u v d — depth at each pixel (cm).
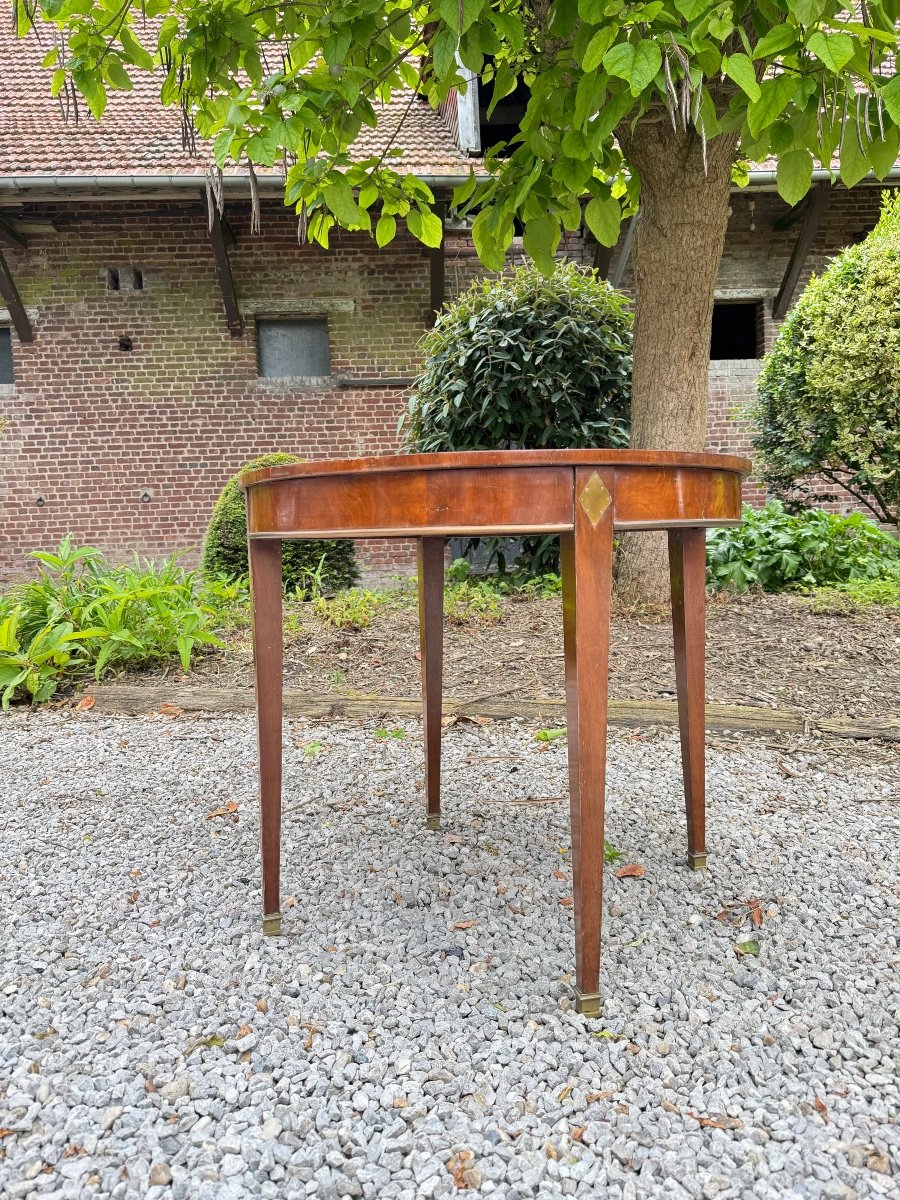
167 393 761
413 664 333
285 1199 92
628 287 778
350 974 135
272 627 143
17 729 288
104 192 662
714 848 182
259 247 760
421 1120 102
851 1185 93
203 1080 110
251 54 253
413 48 278
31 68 786
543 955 140
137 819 204
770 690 289
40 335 751
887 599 387
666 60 179
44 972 138
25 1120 103
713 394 777
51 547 760
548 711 277
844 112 212
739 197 762
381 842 186
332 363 773
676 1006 126
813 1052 115
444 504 119
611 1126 101
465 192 272
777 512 463
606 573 120
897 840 185
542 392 465
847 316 486
